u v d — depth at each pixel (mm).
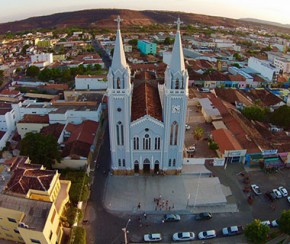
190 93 130250
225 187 74312
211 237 60000
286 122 97750
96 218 64625
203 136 97062
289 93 132625
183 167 81188
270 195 70438
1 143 90250
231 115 103625
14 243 57438
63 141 92250
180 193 71750
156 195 71062
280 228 57656
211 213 66375
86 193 67625
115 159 75562
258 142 85312
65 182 66938
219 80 151250
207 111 109062
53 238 53094
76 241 54500
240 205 68812
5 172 64000
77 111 98625
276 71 152625
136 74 107125
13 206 51906
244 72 164375
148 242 59031
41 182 58219
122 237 60156
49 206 51938
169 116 69000
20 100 120188
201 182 75688
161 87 90625
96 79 136375
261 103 121438
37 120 98312
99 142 94625
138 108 75438
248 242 59125
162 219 64625
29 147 74062
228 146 82875
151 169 77750
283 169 81500
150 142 73250
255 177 78188
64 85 142250
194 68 171375
